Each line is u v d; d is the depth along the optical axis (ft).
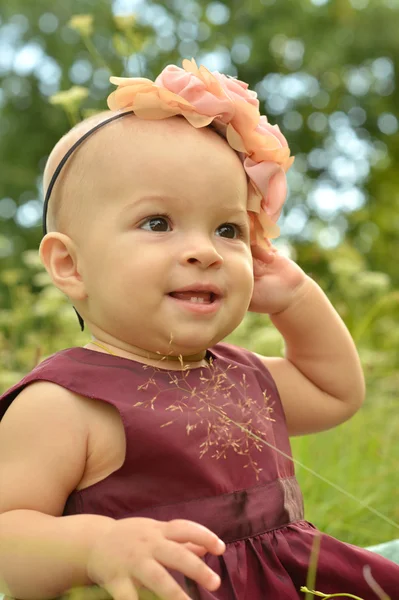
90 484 4.46
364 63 30.27
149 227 4.66
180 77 4.93
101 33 28.35
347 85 31.24
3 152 29.48
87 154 4.87
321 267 18.54
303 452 8.16
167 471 4.41
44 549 4.02
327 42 29.76
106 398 4.45
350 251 16.26
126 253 4.61
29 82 30.01
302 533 4.77
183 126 4.84
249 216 5.24
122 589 3.76
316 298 5.69
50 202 5.10
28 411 4.43
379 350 13.08
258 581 4.48
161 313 4.60
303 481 8.00
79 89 8.38
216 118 4.95
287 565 4.63
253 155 5.13
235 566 4.40
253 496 4.63
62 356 4.72
